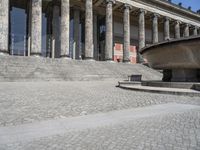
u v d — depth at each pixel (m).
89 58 45.84
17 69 30.56
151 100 13.88
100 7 58.69
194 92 15.47
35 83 26.81
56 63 36.38
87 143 5.97
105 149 5.52
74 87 23.12
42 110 10.56
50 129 7.38
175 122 8.17
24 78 29.59
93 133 6.91
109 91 19.70
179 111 10.26
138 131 7.07
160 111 10.31
